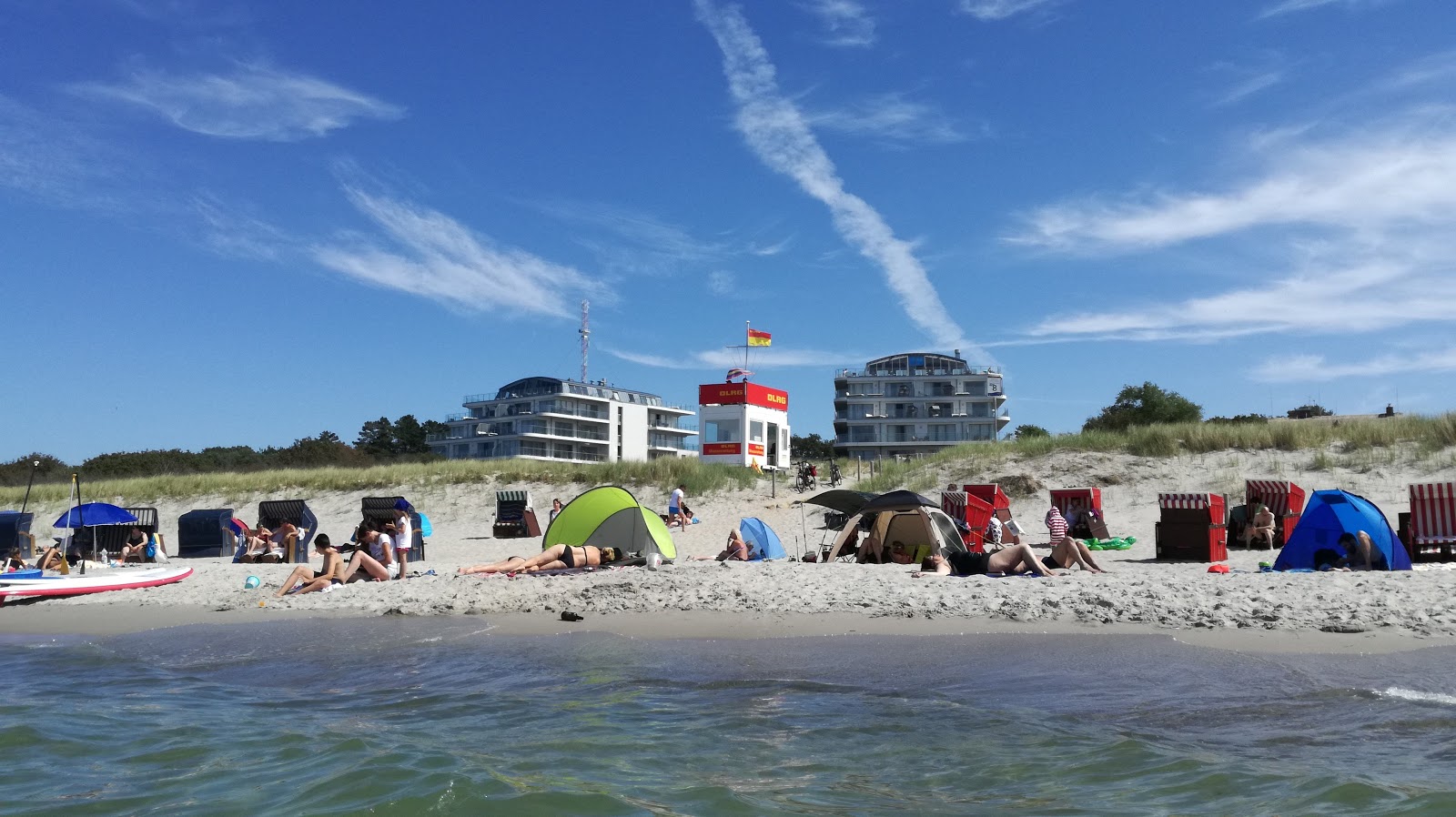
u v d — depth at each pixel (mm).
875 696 7328
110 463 71188
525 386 116312
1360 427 27984
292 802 5297
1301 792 4707
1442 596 9984
